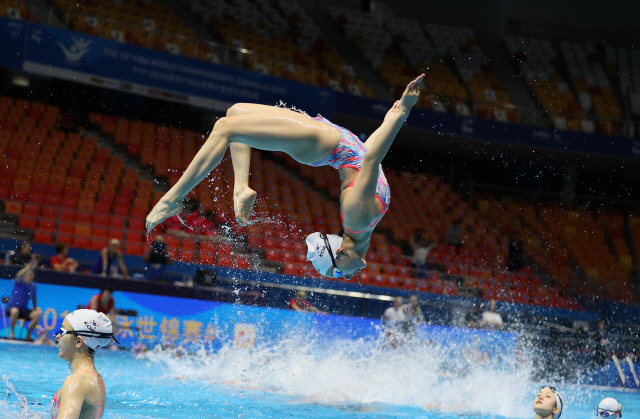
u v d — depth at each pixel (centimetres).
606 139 1833
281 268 1357
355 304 1152
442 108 1867
